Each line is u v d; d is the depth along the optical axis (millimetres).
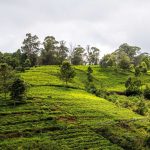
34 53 194500
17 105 86812
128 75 164000
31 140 68062
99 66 178000
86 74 154000
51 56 194375
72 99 98062
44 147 65312
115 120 84500
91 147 68438
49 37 196250
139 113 100875
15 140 67688
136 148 70062
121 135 75000
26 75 127312
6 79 94438
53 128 75062
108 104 101750
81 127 77375
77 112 86750
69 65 120438
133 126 82500
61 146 67000
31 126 74875
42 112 83250
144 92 127375
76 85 123000
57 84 116562
